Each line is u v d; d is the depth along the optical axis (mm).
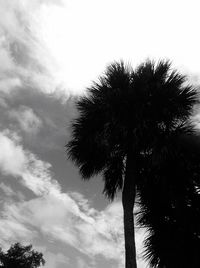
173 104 8219
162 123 8203
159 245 7527
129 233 6750
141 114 7840
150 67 8773
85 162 8500
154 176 8141
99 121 8211
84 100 8664
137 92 8180
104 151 8289
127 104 8109
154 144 7727
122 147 8141
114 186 8414
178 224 7539
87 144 8312
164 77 8773
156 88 8234
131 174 7637
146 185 8211
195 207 7637
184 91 8586
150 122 7996
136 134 7699
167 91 8234
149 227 7941
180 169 7926
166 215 7883
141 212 8211
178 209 7703
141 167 8219
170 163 7957
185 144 7910
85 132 8305
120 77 8484
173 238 7426
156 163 7664
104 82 8734
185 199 7789
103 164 8453
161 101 8195
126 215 7004
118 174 8383
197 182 7816
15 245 26156
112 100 8141
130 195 7328
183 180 7918
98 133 7984
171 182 7965
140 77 8461
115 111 8031
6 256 25625
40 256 26391
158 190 8086
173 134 8070
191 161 7875
